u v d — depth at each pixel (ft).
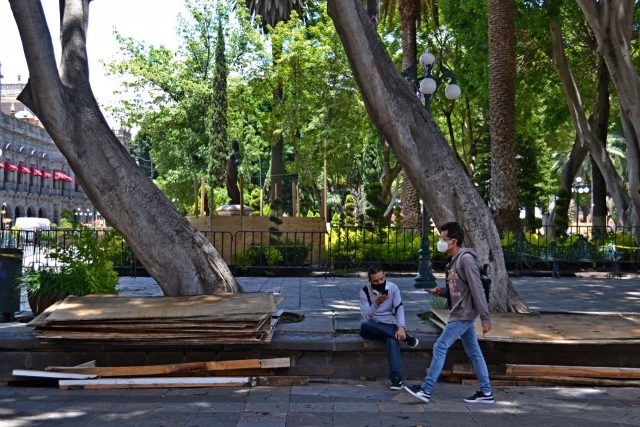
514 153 64.80
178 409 19.02
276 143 114.73
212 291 26.45
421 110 27.12
